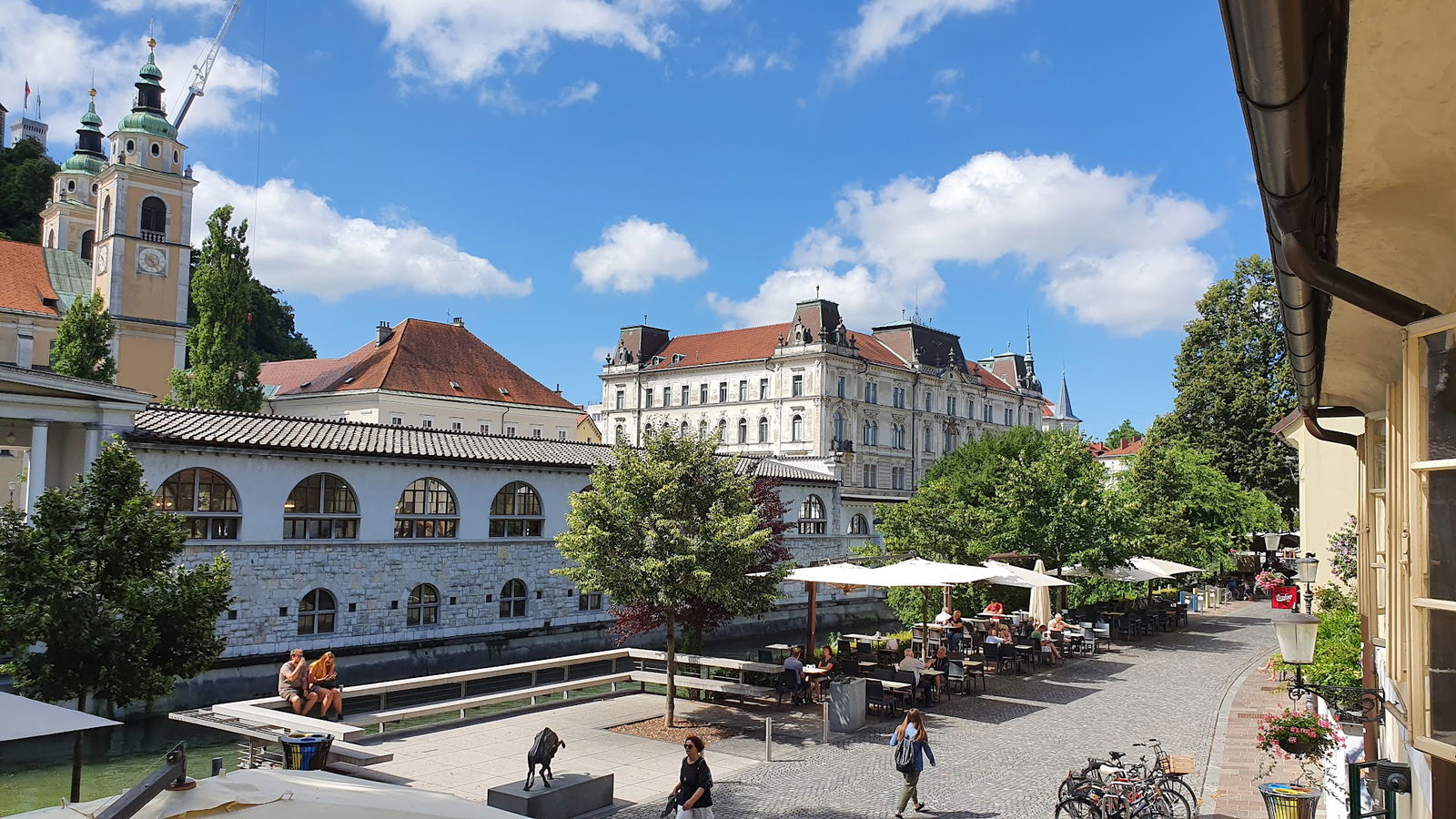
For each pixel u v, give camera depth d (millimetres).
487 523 37094
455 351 83000
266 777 6227
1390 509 6535
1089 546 33281
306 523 32125
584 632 39688
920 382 101812
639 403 104250
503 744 19266
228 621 29484
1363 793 9961
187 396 50844
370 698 28859
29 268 70562
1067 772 17297
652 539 20344
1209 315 58625
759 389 94938
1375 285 4410
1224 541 47719
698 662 25391
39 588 15609
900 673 23781
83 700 16016
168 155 70125
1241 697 24406
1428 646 4551
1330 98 3787
